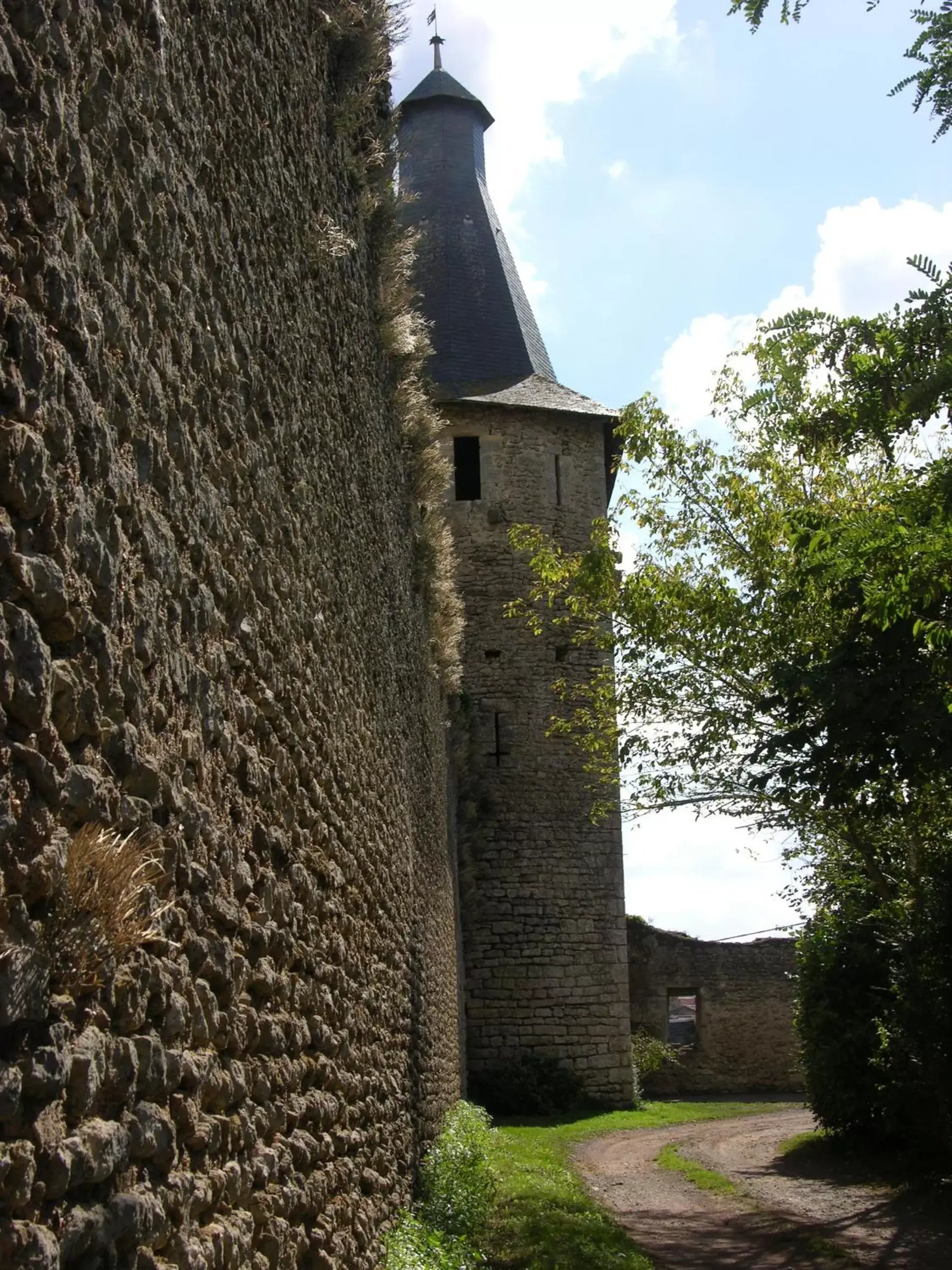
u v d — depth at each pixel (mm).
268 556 4094
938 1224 9195
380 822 6695
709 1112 19547
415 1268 5312
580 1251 7418
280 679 4148
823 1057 12898
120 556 2582
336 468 5684
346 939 5184
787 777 8695
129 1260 2320
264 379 4195
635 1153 13734
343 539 5793
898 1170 11688
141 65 2955
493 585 20453
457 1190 7934
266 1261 3340
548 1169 10867
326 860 4805
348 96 6234
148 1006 2557
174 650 2949
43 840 2102
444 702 13703
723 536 11398
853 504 10266
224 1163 3090
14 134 2193
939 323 4727
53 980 2100
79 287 2453
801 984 13773
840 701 7852
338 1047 4809
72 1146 2109
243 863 3494
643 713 11562
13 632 2051
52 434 2258
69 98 2461
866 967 12945
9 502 2084
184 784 2953
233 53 4004
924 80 4621
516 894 19531
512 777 19859
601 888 19859
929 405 4926
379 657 6984
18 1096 1926
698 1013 25891
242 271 3979
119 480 2623
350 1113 5027
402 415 8633
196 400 3322
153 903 2611
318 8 5555
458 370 22438
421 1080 8336
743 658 10820
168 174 3164
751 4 4270
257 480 3990
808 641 9820
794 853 12078
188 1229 2688
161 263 3055
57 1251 2004
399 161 7875
